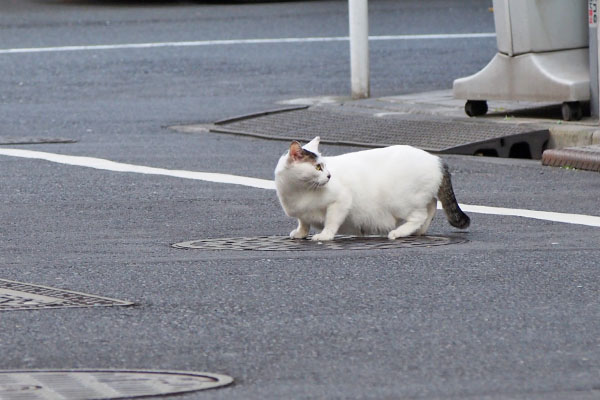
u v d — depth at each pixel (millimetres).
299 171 12664
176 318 9641
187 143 21625
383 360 8461
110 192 16609
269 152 20453
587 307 9891
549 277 11008
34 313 9820
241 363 8430
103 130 23328
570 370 8195
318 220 13094
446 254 12164
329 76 29891
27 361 8500
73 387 7875
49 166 18984
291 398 7660
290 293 10477
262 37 37000
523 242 12844
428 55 33188
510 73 22141
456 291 10484
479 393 7727
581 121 21469
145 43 35844
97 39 36750
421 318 9570
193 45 35375
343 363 8406
